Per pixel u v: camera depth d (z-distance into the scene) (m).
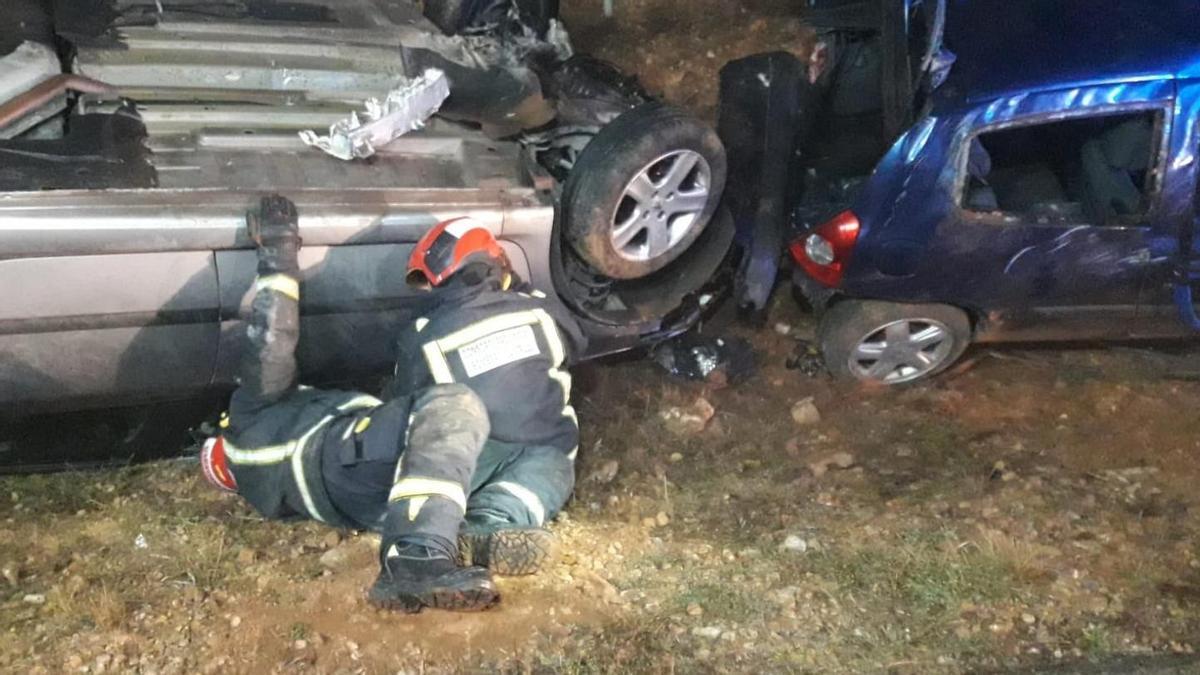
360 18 4.86
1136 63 4.45
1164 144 4.45
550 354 3.86
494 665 3.38
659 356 5.28
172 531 3.88
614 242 4.43
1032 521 4.22
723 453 4.73
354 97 4.54
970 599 3.78
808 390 5.18
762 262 5.11
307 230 3.82
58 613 3.45
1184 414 4.95
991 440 4.79
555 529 4.09
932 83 4.54
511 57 4.88
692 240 4.73
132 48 4.30
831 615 3.70
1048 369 5.30
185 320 3.75
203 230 3.66
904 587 3.84
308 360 4.07
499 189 4.24
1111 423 4.90
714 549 4.04
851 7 5.62
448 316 3.75
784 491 4.45
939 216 4.54
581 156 4.38
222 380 3.96
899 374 5.12
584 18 7.39
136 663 3.29
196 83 4.31
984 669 3.48
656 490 4.42
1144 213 4.55
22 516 3.90
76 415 4.05
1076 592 3.83
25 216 3.42
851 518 4.26
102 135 3.78
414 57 4.52
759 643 3.54
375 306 4.08
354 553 3.81
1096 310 4.81
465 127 4.61
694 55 7.25
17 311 3.48
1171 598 3.81
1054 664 3.51
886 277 4.71
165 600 3.54
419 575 3.23
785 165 5.28
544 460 3.83
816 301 4.98
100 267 3.55
